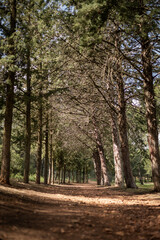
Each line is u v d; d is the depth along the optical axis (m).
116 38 15.23
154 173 14.46
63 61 19.31
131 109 23.61
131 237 4.62
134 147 27.92
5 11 15.18
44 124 27.19
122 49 16.22
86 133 32.03
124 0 10.35
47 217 5.86
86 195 15.05
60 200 10.84
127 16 10.91
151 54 16.11
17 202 7.63
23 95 16.83
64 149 38.16
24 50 14.82
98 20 10.41
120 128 19.86
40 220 5.36
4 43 14.29
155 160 14.48
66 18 16.39
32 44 15.26
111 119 24.20
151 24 11.44
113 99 20.59
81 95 22.17
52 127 29.95
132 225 5.71
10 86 14.45
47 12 16.12
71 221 5.62
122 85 19.73
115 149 23.61
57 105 25.53
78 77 20.45
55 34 17.53
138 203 10.31
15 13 15.06
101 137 33.03
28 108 19.86
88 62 18.47
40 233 4.20
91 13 10.09
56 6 16.25
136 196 13.65
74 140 34.25
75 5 15.20
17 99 16.83
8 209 6.00
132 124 24.48
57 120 29.27
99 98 21.83
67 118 29.39
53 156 38.50
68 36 17.67
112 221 6.13
